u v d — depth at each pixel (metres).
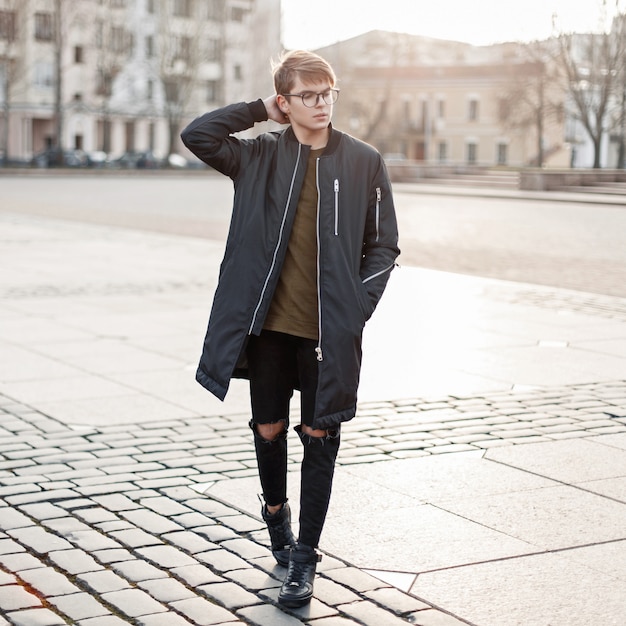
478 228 20.67
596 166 44.00
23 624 3.29
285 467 3.77
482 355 8.05
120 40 62.34
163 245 17.17
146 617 3.34
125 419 6.07
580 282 12.58
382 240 3.57
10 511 4.41
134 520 4.29
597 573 3.74
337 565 3.81
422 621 3.33
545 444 5.55
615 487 4.79
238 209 3.51
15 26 58.84
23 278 12.66
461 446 5.51
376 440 5.62
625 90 42.91
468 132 80.44
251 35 73.88
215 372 3.50
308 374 3.50
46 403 6.45
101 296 11.16
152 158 58.53
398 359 7.87
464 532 4.18
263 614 3.38
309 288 3.48
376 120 77.62
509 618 3.36
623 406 6.45
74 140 70.81
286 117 3.52
